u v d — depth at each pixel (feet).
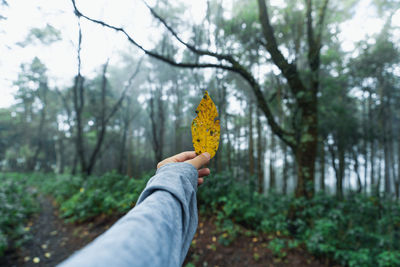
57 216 20.31
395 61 34.12
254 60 25.27
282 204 16.48
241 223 15.16
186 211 1.31
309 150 16.49
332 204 14.47
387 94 42.60
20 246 14.14
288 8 23.77
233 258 11.80
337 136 41.45
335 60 32.55
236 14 21.62
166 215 1.11
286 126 34.19
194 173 1.63
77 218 17.88
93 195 18.62
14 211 17.48
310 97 16.57
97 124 48.39
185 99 27.53
